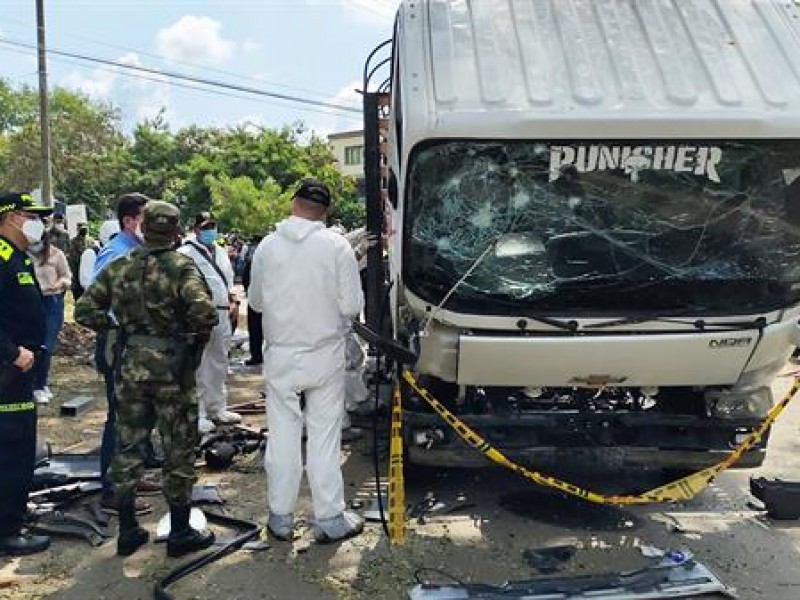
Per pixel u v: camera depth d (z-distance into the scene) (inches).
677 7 185.2
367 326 200.7
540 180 163.0
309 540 177.9
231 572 162.2
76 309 165.8
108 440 189.5
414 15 182.4
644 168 162.6
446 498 205.0
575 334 166.6
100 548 172.1
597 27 179.8
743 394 182.7
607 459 183.5
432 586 152.6
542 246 165.3
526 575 161.9
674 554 167.0
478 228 164.2
